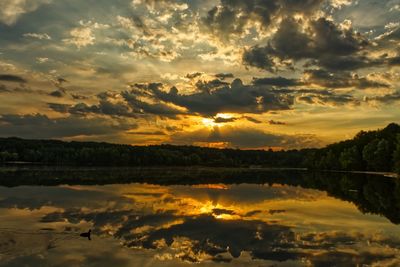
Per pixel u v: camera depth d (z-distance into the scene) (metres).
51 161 163.00
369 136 130.00
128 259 16.92
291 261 16.89
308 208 34.19
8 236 20.86
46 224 24.59
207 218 28.12
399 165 88.88
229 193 48.72
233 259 17.16
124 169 135.00
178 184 64.81
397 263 16.55
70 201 36.72
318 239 21.17
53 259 16.69
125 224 25.23
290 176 101.88
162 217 28.33
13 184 56.28
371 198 43.28
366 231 23.42
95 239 20.58
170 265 16.17
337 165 145.88
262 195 46.47
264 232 23.12
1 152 159.00
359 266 16.12
